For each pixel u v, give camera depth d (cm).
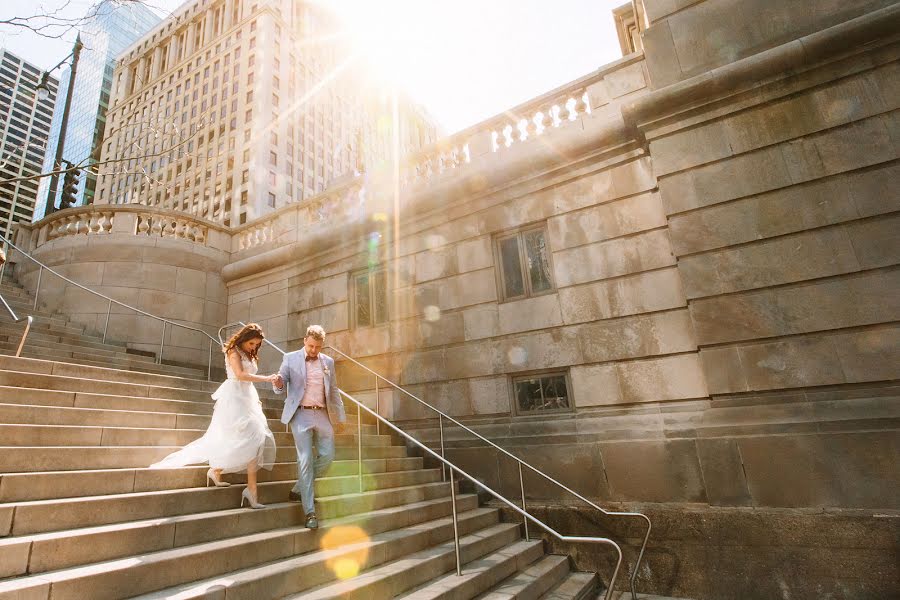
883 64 665
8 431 422
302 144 6869
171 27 7706
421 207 1046
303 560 410
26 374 535
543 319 869
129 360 894
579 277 853
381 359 1032
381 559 464
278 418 785
